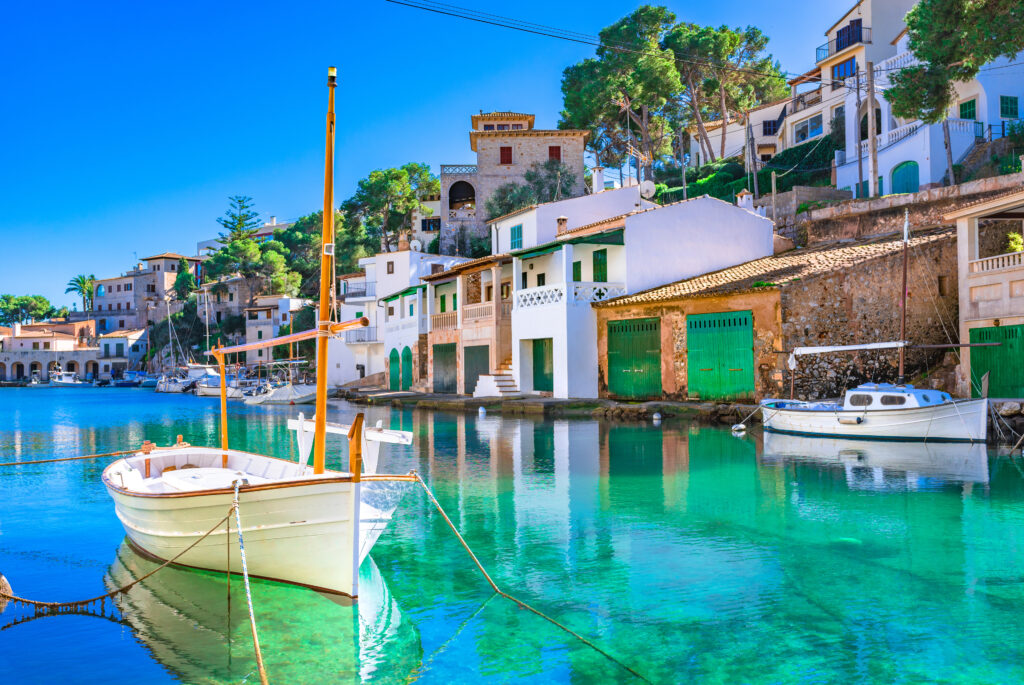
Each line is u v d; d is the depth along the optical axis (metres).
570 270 32.25
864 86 44.09
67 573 10.30
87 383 110.00
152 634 7.98
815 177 49.03
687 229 32.62
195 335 107.25
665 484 15.35
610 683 6.58
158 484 12.20
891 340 27.06
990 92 37.81
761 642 7.38
